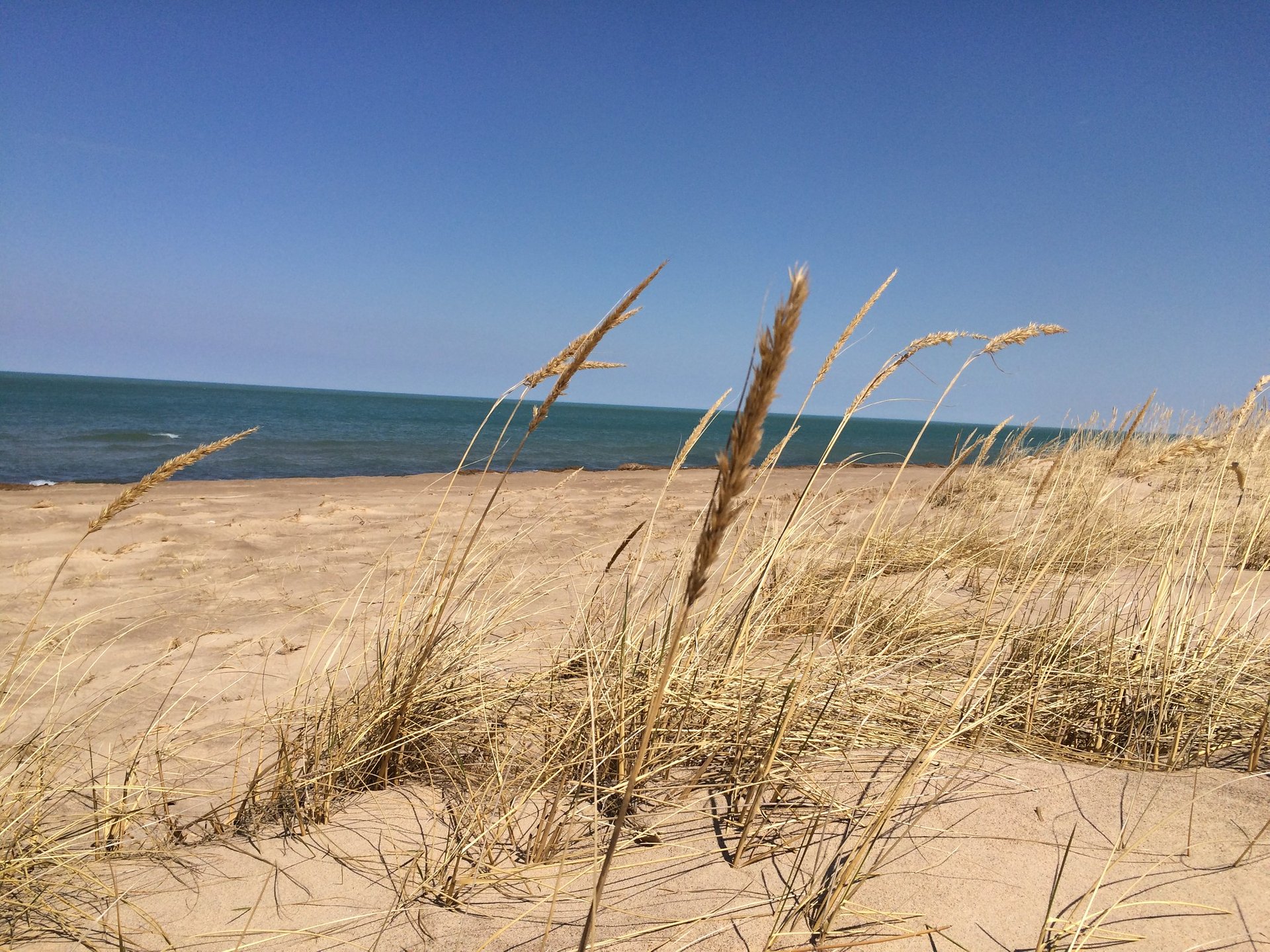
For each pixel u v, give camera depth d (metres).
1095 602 3.78
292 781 2.42
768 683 2.67
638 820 2.23
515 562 5.51
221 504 9.41
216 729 3.08
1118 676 2.88
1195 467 4.89
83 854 2.06
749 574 3.04
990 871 1.86
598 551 6.22
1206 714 2.68
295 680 3.61
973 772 2.35
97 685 3.55
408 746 2.70
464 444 29.86
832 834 2.06
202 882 2.04
